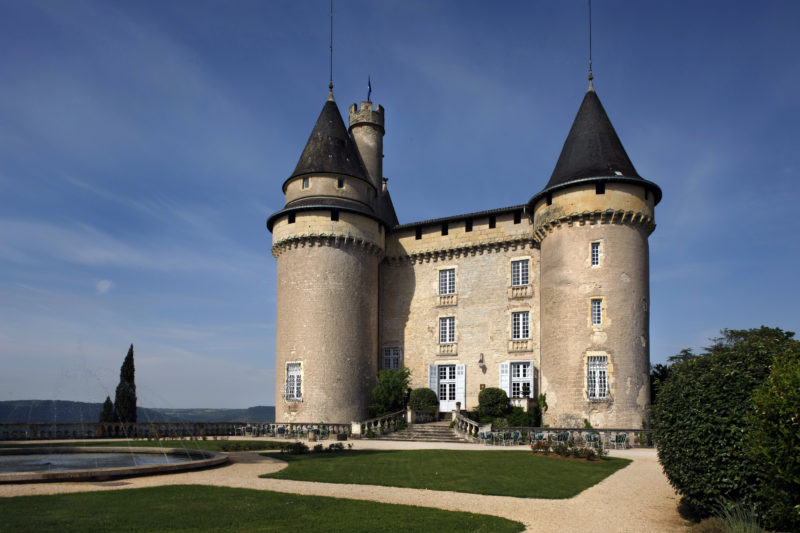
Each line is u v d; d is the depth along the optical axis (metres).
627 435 27.55
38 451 22.45
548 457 21.75
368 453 23.20
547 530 11.43
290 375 35.44
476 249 38.06
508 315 36.47
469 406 36.66
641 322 30.58
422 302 39.50
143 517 11.40
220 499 13.27
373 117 44.16
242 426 34.69
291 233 36.47
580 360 30.22
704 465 11.83
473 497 14.44
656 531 11.55
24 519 10.96
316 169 37.00
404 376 36.44
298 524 11.16
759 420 10.80
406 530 10.89
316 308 35.50
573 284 30.98
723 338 28.73
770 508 10.74
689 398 12.34
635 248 31.11
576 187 31.30
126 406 37.94
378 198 43.00
